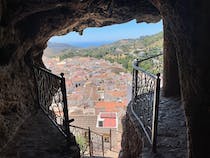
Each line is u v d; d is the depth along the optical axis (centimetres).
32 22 633
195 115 308
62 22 683
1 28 507
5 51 548
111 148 1266
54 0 542
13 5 526
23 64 659
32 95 671
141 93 559
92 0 622
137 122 537
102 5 668
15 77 595
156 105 405
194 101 307
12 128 523
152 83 488
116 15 740
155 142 416
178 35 339
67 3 570
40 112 654
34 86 694
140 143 475
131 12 726
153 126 412
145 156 409
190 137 321
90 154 939
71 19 690
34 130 543
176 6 330
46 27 677
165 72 695
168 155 406
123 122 768
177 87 683
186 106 328
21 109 595
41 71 649
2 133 485
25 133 530
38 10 556
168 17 381
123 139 722
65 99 463
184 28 315
